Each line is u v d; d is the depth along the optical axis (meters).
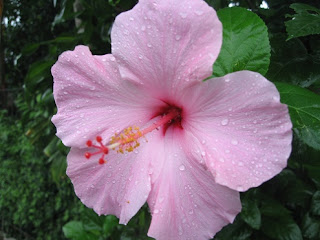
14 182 0.62
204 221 0.12
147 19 0.11
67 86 0.13
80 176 0.13
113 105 0.13
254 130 0.10
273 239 0.20
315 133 0.12
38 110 0.49
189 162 0.12
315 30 0.13
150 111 0.14
